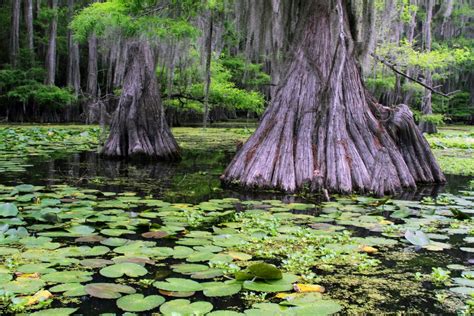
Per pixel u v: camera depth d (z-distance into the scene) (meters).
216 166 10.68
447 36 31.39
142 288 3.41
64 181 8.07
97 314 2.99
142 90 11.25
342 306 3.21
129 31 10.00
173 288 3.29
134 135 11.19
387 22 11.63
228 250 4.35
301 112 7.75
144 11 9.94
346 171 7.35
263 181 7.43
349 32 8.18
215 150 14.38
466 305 3.25
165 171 9.67
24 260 3.88
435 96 31.84
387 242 4.73
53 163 10.50
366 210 6.22
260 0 9.02
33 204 5.89
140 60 11.30
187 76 16.95
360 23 8.30
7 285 3.31
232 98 17.62
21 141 15.14
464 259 4.29
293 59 8.08
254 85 22.44
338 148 7.48
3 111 26.14
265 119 8.02
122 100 11.38
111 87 27.38
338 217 5.73
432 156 8.95
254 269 3.51
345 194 7.22
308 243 4.66
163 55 12.77
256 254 4.27
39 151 12.90
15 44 25.69
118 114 11.46
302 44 8.05
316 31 8.02
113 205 6.00
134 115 11.23
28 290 3.24
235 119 35.56
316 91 7.80
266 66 23.91
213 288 3.33
